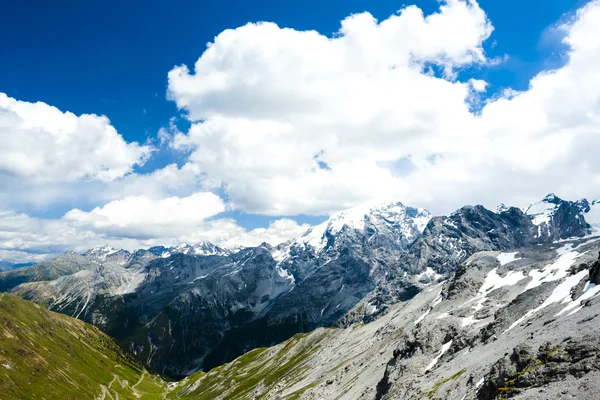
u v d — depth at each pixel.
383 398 115.56
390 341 188.88
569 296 94.12
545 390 58.84
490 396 70.69
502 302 132.25
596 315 70.31
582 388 54.41
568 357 62.25
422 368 116.94
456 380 89.25
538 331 81.94
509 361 72.69
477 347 104.19
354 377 177.88
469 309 136.25
